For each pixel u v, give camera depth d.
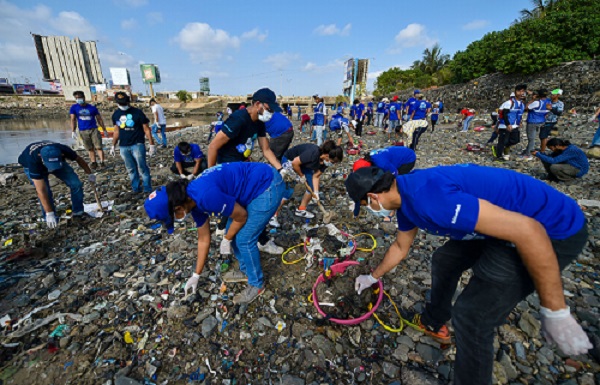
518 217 1.20
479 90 19.70
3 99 59.97
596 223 3.85
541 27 16.83
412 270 3.07
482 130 12.68
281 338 2.31
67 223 4.24
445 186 1.35
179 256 3.39
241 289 2.84
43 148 3.52
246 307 2.61
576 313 2.42
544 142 7.45
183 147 5.47
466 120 12.48
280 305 2.64
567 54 15.62
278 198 2.52
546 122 7.27
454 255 1.95
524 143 9.44
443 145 9.88
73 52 88.06
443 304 2.06
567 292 2.65
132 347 2.26
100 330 2.40
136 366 2.10
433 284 2.09
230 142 3.30
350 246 3.53
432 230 1.54
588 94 13.71
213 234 3.88
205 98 74.12
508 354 2.10
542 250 1.17
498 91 18.17
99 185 6.08
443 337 2.19
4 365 2.10
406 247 2.06
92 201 5.16
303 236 3.82
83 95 7.09
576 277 2.86
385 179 1.50
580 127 10.48
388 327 2.35
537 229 1.18
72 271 3.16
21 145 14.82
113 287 2.90
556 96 7.12
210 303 2.67
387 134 13.14
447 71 29.31
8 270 3.16
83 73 90.50
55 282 2.97
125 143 5.07
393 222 4.14
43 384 1.98
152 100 10.14
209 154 3.22
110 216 4.48
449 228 1.38
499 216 1.22
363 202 1.72
